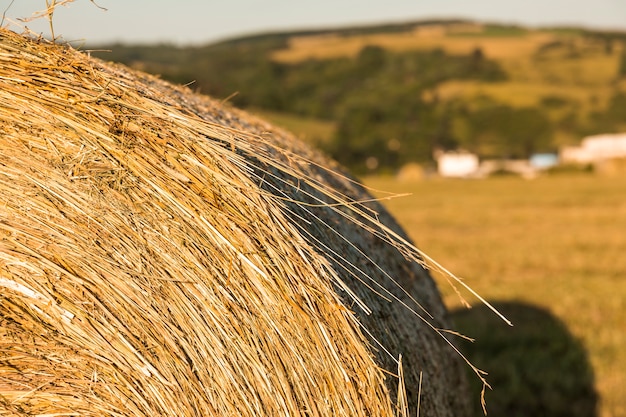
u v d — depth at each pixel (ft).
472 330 34.27
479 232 71.05
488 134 328.08
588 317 36.47
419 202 107.86
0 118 10.62
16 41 11.12
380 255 16.49
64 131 10.80
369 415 12.18
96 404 10.81
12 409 10.62
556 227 72.64
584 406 26.02
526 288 43.55
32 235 10.60
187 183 11.23
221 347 11.14
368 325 13.51
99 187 10.85
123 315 10.82
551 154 295.28
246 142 12.35
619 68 428.56
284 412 11.47
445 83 419.13
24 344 10.63
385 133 317.83
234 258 11.30
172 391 10.94
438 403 16.07
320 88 430.20
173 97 14.19
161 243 11.02
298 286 11.63
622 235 64.59
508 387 27.37
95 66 11.96
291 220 12.19
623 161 191.31
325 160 20.59
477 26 641.40
